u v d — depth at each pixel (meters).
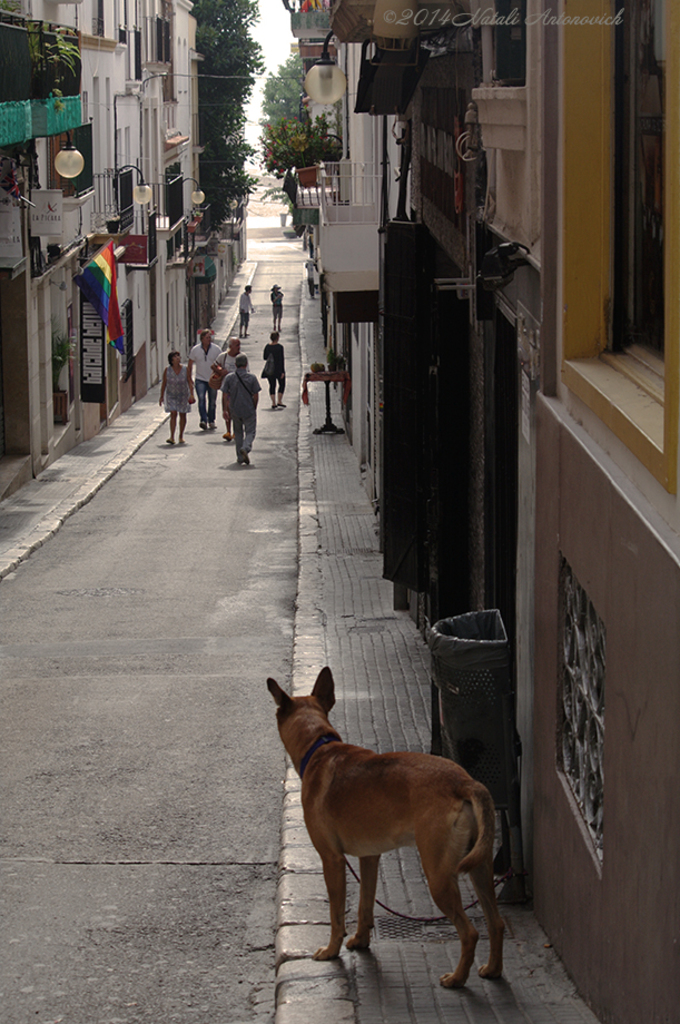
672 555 3.21
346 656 10.52
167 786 7.71
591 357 4.93
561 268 5.05
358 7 8.39
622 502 3.81
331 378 26.20
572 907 4.74
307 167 20.95
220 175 58.94
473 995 4.80
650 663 3.45
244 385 22.77
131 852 6.76
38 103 18.09
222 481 21.20
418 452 9.55
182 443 26.27
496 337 7.01
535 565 5.48
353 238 16.17
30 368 20.77
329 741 5.29
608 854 4.04
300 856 6.46
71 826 7.09
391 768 4.90
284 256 100.88
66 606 12.62
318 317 60.19
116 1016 5.12
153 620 12.06
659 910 3.33
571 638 4.86
